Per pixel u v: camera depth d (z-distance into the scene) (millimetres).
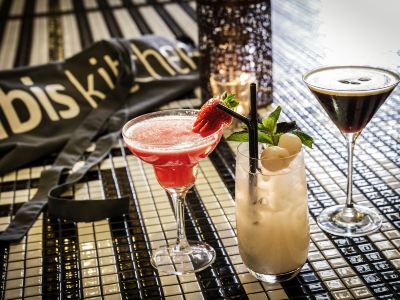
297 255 536
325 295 524
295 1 1303
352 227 610
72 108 896
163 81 956
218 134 557
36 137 842
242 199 527
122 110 875
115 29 1281
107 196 712
